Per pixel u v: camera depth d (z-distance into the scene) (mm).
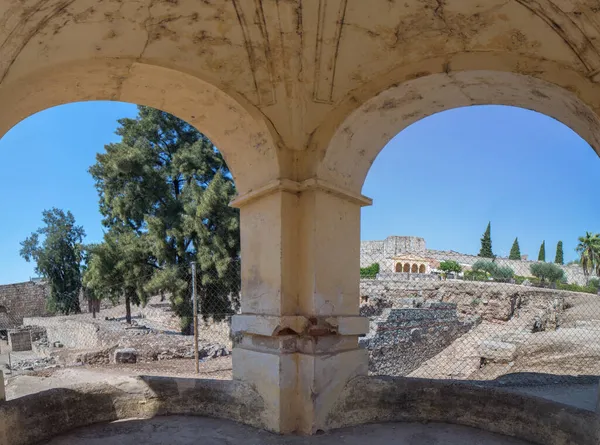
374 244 40719
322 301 3572
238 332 3867
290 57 3439
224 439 3297
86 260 22516
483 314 22312
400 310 14156
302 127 3672
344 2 3096
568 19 2664
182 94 3641
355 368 3748
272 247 3627
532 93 3191
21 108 3184
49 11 2693
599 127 2836
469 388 3648
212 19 3176
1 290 35750
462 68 3133
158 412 3807
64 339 21172
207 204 16766
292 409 3457
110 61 3205
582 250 35500
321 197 3629
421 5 2975
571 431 2998
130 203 19266
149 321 25031
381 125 3809
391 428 3541
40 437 3242
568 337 12766
